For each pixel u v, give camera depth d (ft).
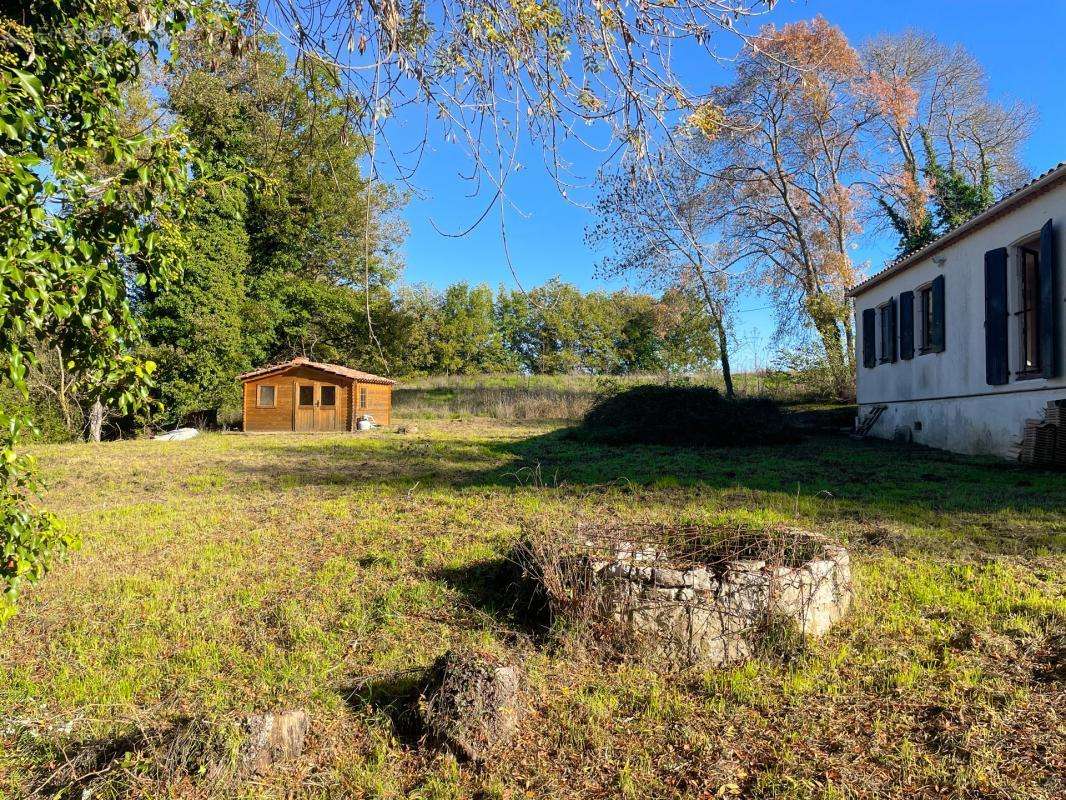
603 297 150.61
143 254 10.84
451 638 15.58
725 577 14.88
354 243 92.22
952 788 9.80
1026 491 29.45
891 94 71.72
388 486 37.04
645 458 47.11
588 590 15.12
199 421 87.45
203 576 20.44
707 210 57.26
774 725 11.82
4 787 10.29
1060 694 12.14
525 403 97.40
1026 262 40.75
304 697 12.89
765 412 57.57
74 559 22.50
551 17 10.46
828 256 79.77
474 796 10.14
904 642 14.75
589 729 11.74
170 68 11.04
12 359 8.91
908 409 54.08
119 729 11.86
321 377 82.84
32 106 9.11
